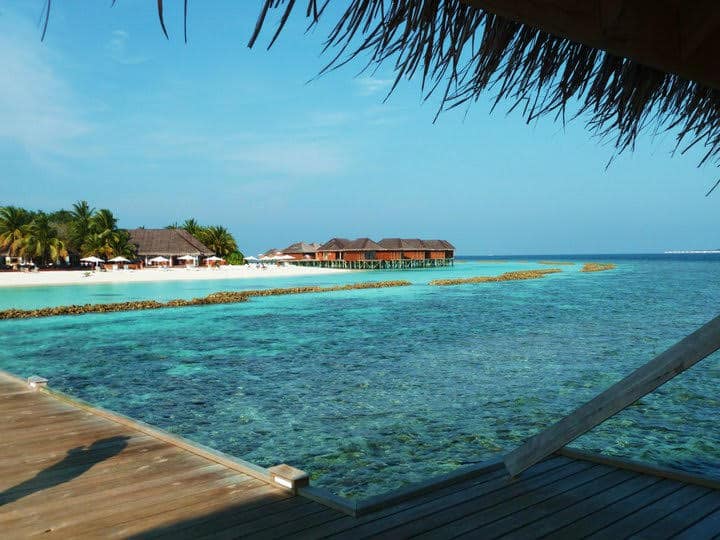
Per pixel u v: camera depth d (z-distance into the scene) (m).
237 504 3.63
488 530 3.22
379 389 9.78
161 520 3.40
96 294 35.75
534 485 3.88
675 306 25.56
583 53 1.84
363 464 6.28
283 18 1.03
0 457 4.62
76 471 4.29
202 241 81.50
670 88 2.16
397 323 20.03
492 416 8.09
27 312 23.22
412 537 3.15
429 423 7.75
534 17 1.04
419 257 85.81
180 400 9.21
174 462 4.49
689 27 1.12
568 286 42.03
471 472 4.04
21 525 3.35
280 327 19.25
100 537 3.19
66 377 11.32
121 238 65.25
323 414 8.25
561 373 11.04
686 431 7.34
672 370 3.08
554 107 1.95
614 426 7.56
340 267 83.69
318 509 3.54
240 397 9.35
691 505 3.52
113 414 5.94
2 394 7.15
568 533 3.18
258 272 64.69
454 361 12.45
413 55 1.45
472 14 1.47
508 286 42.59
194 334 17.73
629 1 1.07
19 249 58.88
